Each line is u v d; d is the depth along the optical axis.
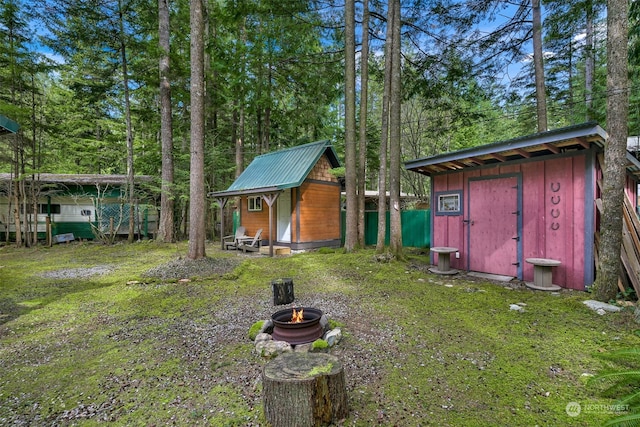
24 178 11.66
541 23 8.46
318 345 3.15
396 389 2.48
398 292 5.39
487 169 6.50
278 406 2.06
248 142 19.48
